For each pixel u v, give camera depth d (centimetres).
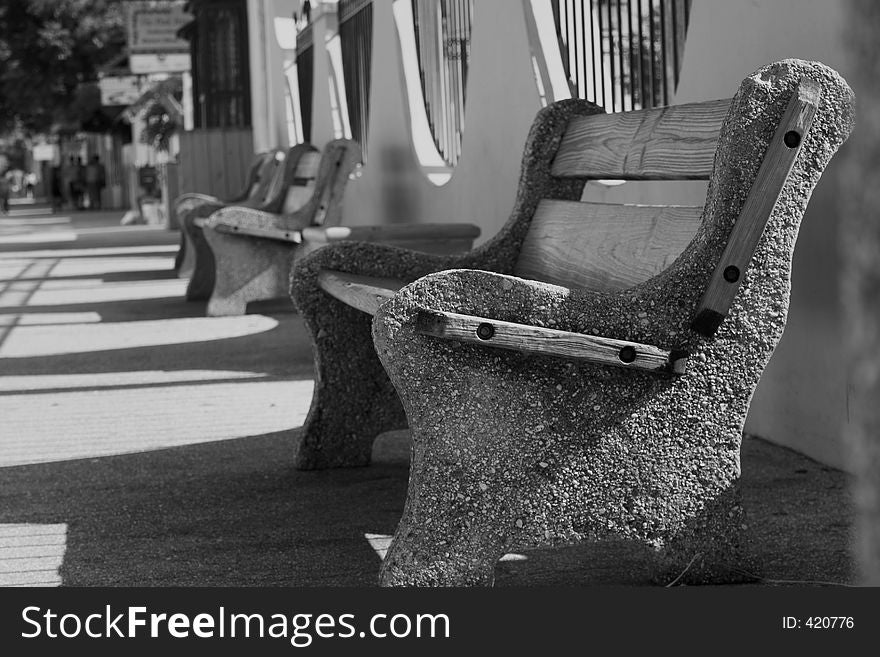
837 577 264
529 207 371
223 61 2102
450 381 238
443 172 855
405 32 910
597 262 313
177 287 1192
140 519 350
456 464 240
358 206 1114
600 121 343
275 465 418
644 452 249
